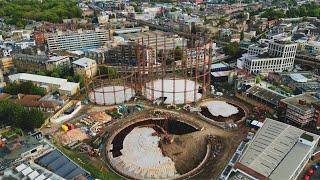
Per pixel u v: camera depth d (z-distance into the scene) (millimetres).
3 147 194500
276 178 166500
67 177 174875
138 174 193750
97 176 186000
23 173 170125
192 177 188875
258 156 183500
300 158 180750
